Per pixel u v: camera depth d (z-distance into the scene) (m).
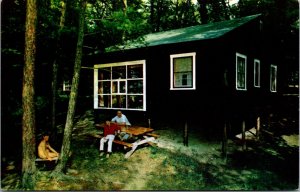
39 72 12.31
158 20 34.09
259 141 11.55
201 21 30.84
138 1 23.11
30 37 6.96
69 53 11.11
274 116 16.61
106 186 7.18
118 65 13.07
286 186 7.36
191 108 10.90
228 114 10.50
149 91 12.07
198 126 12.37
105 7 11.74
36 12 7.02
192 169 8.17
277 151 10.46
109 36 10.47
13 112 9.49
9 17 8.95
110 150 9.02
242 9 27.70
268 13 21.78
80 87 22.22
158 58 11.81
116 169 8.17
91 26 10.62
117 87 14.08
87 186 7.16
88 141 10.77
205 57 10.60
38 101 12.20
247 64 13.20
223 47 10.22
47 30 9.75
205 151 9.62
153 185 7.28
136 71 13.78
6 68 9.40
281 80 21.31
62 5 10.62
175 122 12.55
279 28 20.34
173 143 10.23
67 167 8.30
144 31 10.10
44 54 10.61
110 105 14.16
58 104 18.06
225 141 9.32
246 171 8.29
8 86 9.50
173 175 7.82
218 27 12.68
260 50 15.55
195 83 10.83
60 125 14.06
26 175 7.02
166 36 13.48
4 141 10.79
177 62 12.01
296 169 8.65
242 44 12.58
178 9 34.38
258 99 14.91
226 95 10.23
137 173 7.94
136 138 10.41
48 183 7.21
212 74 10.45
